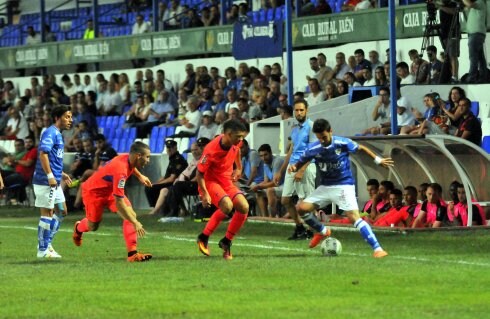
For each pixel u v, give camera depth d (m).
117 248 30.39
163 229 37.25
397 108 42.59
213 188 26.53
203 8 62.47
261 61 58.38
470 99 43.06
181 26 64.44
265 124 45.19
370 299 19.67
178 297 20.30
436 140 33.94
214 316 18.16
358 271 23.42
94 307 19.36
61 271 24.58
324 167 26.64
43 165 27.98
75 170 50.25
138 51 65.38
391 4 38.91
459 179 36.69
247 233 34.47
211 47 60.53
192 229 37.00
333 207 38.25
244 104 49.09
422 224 34.00
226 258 26.48
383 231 33.19
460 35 45.16
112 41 67.19
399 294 20.20
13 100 71.69
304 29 54.62
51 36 74.94
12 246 31.61
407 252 27.52
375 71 46.31
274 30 52.75
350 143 26.45
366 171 39.47
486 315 17.80
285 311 18.53
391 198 35.28
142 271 24.23
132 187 50.03
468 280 21.88
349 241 30.86
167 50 63.44
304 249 28.95
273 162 40.19
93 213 27.19
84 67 73.62
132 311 18.84
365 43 52.81
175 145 44.97
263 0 60.62
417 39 50.16
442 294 20.12
